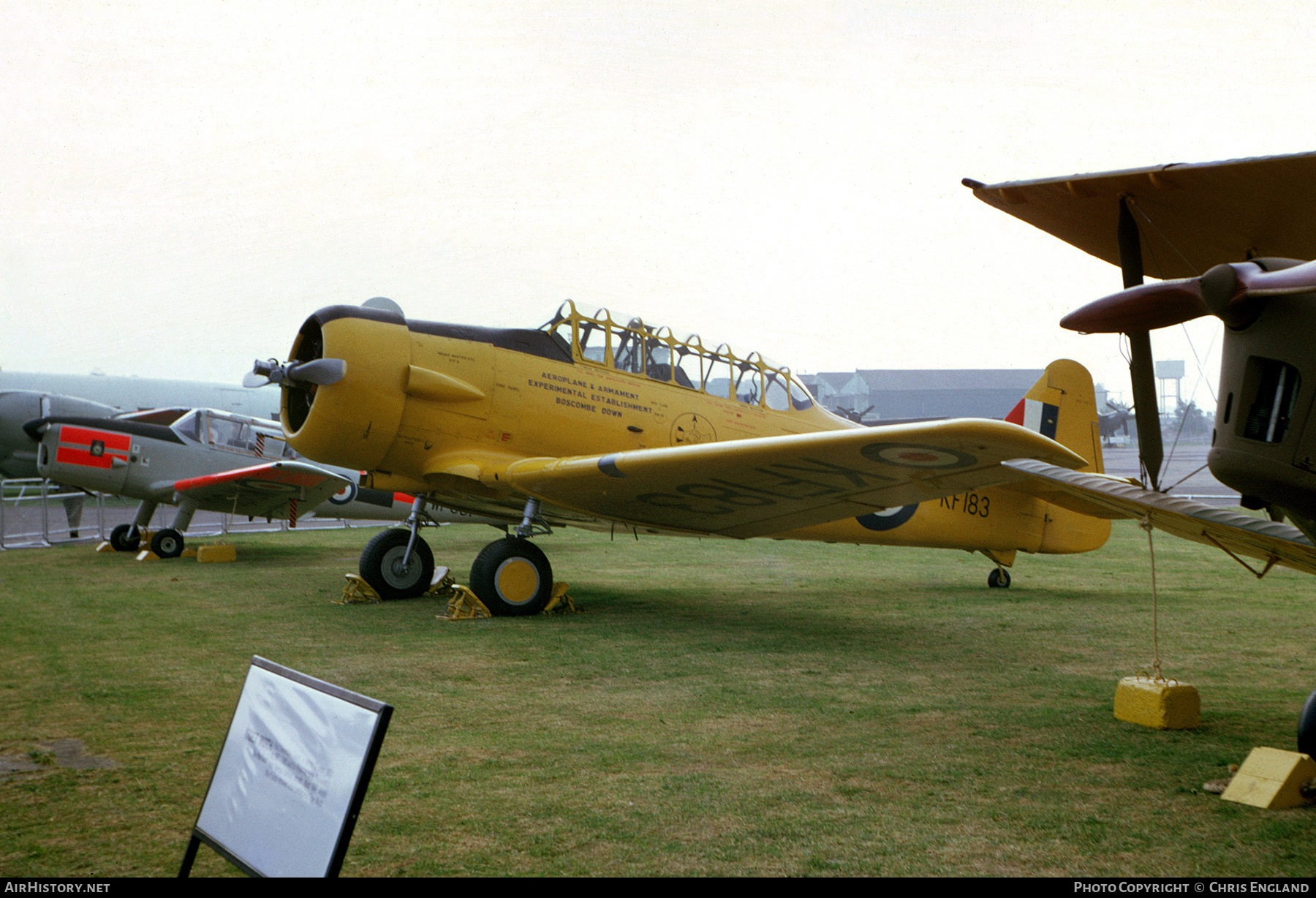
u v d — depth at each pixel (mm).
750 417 8203
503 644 5438
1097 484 3500
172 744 3297
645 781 2904
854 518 7812
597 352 7402
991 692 4234
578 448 7168
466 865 2240
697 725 3617
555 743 3346
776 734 3479
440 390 6566
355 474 13477
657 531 7668
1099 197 3455
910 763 3104
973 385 90938
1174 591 8227
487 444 6852
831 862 2266
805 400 8727
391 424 6527
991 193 3664
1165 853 2330
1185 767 3062
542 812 2613
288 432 6988
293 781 1700
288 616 6492
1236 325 2570
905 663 4906
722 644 5484
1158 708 3547
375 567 7391
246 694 1912
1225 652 5285
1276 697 4145
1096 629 6102
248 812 1773
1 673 4535
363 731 1590
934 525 8258
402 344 6570
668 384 7719
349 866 2232
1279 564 3385
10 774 2951
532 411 6965
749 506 6336
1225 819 2568
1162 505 3119
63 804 2668
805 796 2760
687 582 8977
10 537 14102
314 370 6312
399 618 6449
